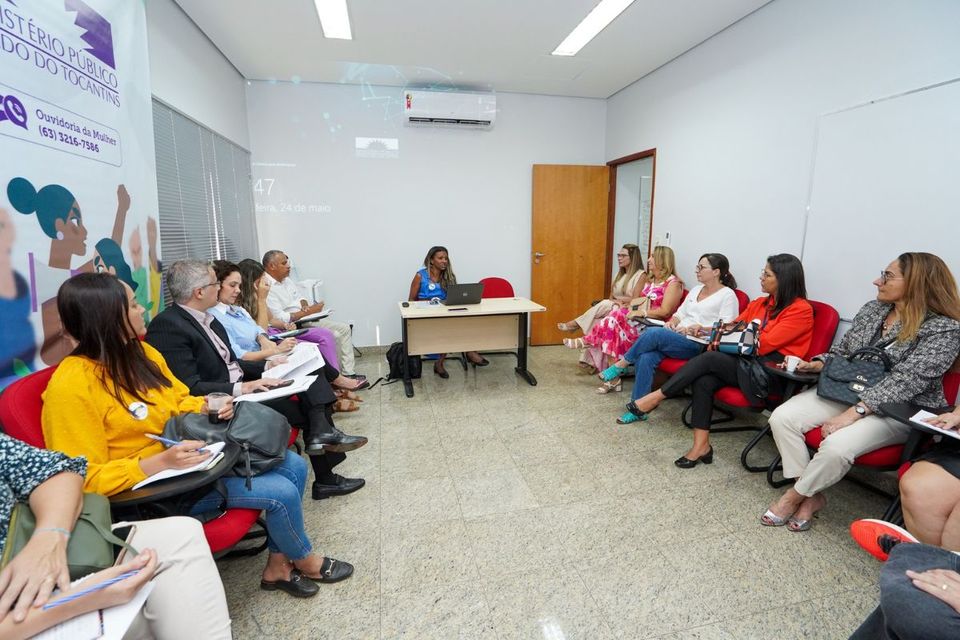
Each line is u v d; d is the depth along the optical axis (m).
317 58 3.66
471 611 1.48
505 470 2.35
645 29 3.19
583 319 4.02
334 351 3.10
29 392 1.15
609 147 4.86
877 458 1.75
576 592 1.56
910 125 2.09
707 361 2.38
